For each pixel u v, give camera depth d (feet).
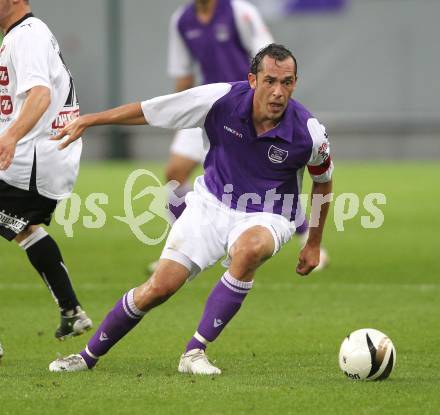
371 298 106.73
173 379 67.82
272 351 80.33
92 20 277.03
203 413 58.85
